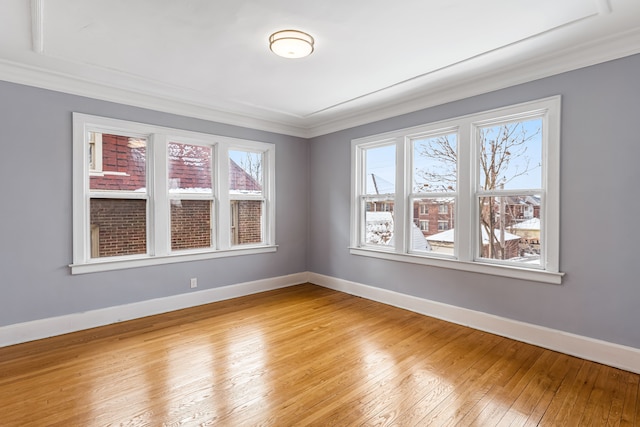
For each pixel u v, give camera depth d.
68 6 2.02
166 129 3.79
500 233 3.16
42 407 1.99
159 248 3.75
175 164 3.94
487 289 3.18
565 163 2.69
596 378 2.32
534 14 2.12
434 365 2.52
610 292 2.49
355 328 3.28
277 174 4.85
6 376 2.35
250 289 4.55
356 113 4.31
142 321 3.47
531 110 2.86
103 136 3.46
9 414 1.92
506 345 2.87
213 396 2.11
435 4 2.02
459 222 3.39
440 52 2.66
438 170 3.64
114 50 2.62
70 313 3.20
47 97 3.07
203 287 4.11
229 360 2.60
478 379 2.32
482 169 3.29
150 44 2.53
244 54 2.70
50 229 3.10
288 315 3.67
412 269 3.83
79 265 3.22
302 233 5.17
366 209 4.46
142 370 2.44
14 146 2.92
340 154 4.70
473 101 3.26
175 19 2.19
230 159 4.44
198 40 2.47
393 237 4.12
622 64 2.42
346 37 2.43
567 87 2.67
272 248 4.78
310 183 5.21
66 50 2.62
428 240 3.73
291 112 4.32
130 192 3.62
